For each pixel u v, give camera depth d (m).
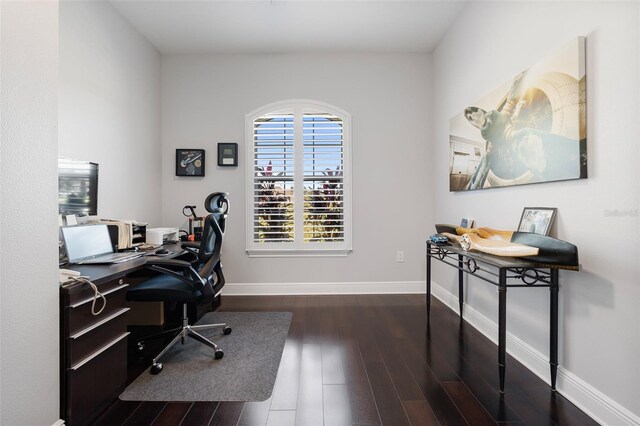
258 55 3.43
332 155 3.46
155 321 2.61
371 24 2.91
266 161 3.45
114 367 1.56
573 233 1.54
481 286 2.44
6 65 1.09
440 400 1.56
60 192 1.94
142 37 3.06
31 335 1.17
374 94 3.44
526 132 1.82
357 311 2.89
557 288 1.59
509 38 2.03
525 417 1.43
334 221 3.46
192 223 3.22
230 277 3.44
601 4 1.38
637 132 1.23
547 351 1.72
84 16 2.27
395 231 3.47
